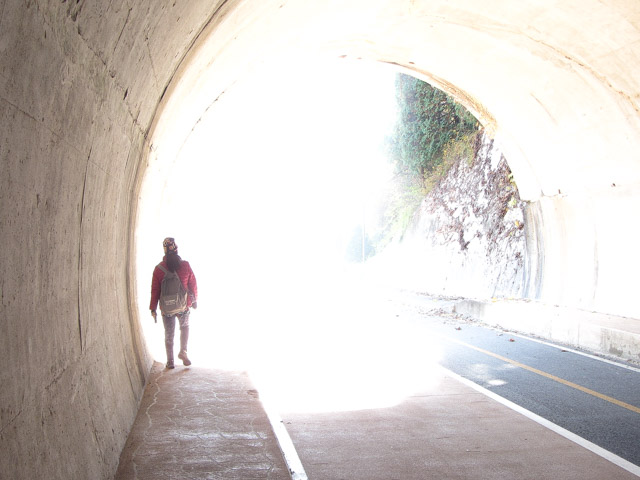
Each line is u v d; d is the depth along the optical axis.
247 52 8.23
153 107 5.42
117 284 5.34
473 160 21.83
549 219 14.46
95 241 4.07
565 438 5.25
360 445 5.04
